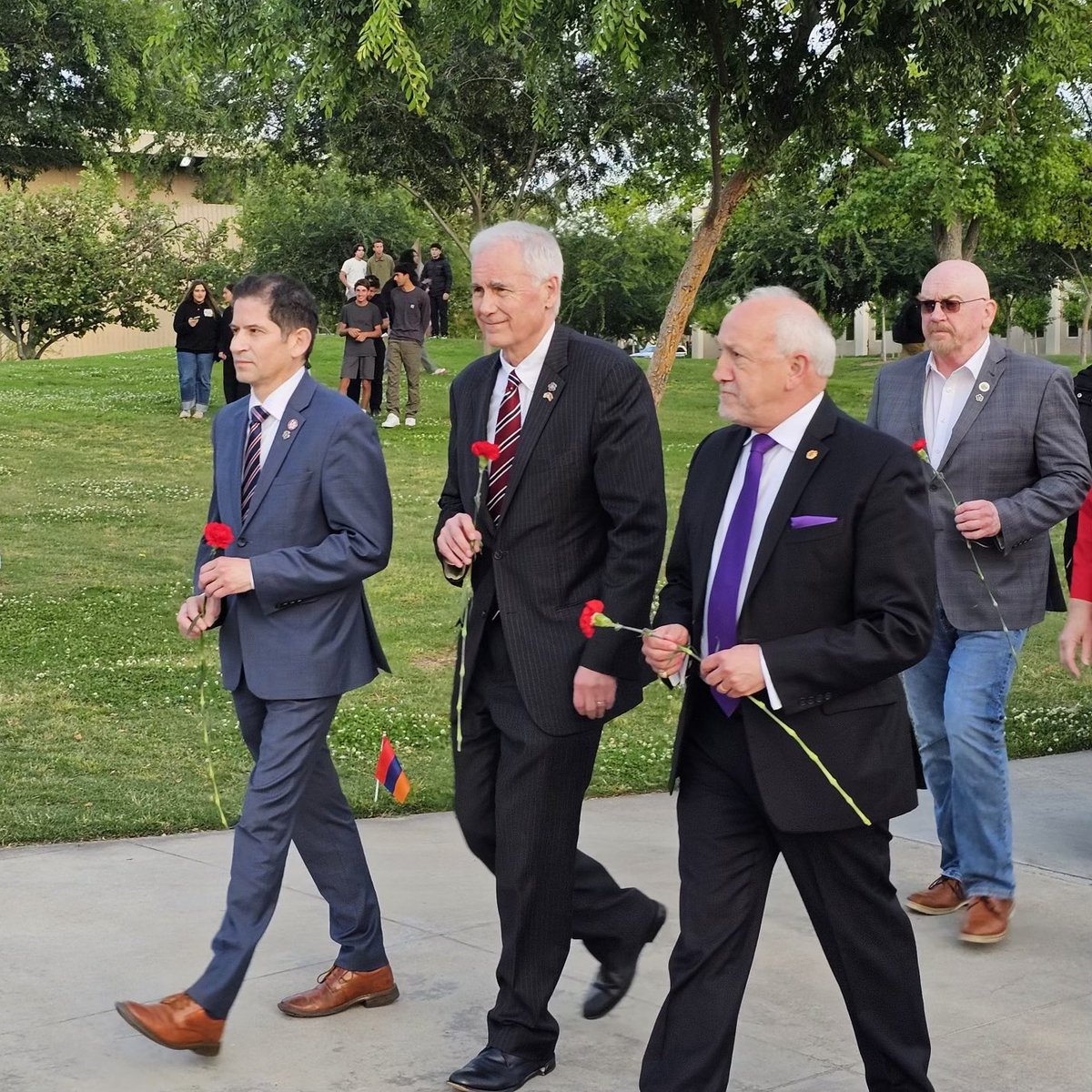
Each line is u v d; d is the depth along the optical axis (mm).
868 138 21000
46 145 34125
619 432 3562
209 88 23453
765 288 3104
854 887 3037
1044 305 49062
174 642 8875
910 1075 3045
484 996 4062
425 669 8477
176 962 4230
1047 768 6691
